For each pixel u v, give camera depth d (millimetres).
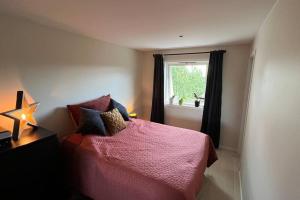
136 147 2127
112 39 2941
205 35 2562
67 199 2020
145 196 1504
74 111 2547
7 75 1902
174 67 4129
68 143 2143
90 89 2955
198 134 2615
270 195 1032
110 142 2240
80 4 1532
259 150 1474
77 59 2670
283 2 1144
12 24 1891
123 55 3641
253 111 2082
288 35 977
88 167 1887
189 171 1666
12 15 1850
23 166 1602
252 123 2057
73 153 2031
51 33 2273
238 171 2768
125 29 2312
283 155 875
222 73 3398
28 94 2102
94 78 3010
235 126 3432
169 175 1576
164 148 2129
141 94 4426
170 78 4211
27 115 1897
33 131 1929
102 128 2455
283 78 1006
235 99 3367
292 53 876
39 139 1721
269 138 1185
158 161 1809
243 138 3023
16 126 1723
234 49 3270
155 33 2494
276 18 1326
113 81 3451
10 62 1914
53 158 1855
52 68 2338
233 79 3340
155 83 4098
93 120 2434
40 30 2152
